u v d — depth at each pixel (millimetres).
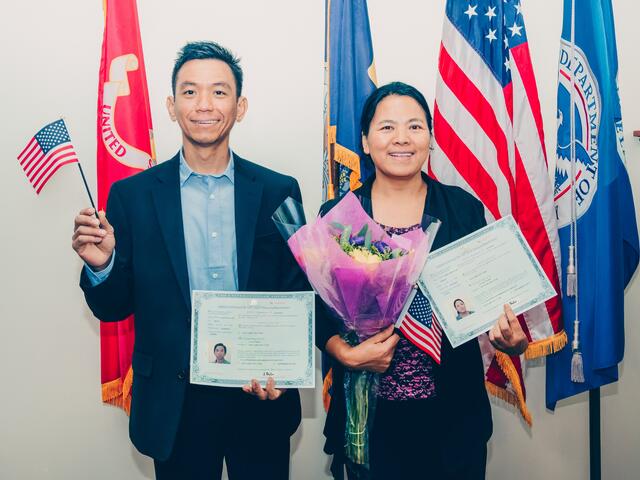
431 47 2377
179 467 1692
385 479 1593
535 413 2480
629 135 2418
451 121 2090
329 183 2082
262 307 1570
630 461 2521
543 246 2074
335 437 1688
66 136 1710
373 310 1490
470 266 1545
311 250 1462
